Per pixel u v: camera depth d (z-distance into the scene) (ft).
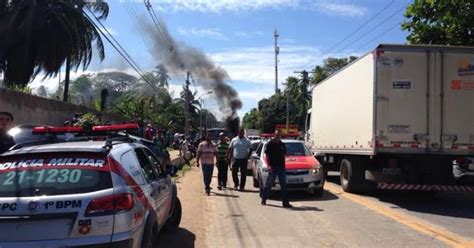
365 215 38.01
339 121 54.90
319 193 49.62
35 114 70.79
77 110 88.63
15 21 86.89
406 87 43.68
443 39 57.52
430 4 56.34
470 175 44.83
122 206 17.95
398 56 43.65
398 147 43.47
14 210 17.08
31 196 17.47
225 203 44.65
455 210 40.65
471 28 54.95
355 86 49.08
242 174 55.52
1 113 40.60
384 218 36.63
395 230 32.09
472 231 31.78
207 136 51.83
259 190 54.29
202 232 31.55
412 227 33.06
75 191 17.74
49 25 90.84
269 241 29.04
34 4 87.15
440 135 43.75
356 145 48.57
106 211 17.52
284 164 43.27
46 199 17.29
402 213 38.99
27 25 86.07
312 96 70.85
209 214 38.60
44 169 18.42
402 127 43.60
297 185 48.16
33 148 19.66
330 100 59.31
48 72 92.73
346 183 52.26
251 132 237.25
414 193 52.16
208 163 51.34
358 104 48.06
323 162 65.36
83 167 18.47
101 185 18.04
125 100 178.19
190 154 124.57
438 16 55.98
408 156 45.47
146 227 20.06
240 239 29.58
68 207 17.22
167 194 26.63
